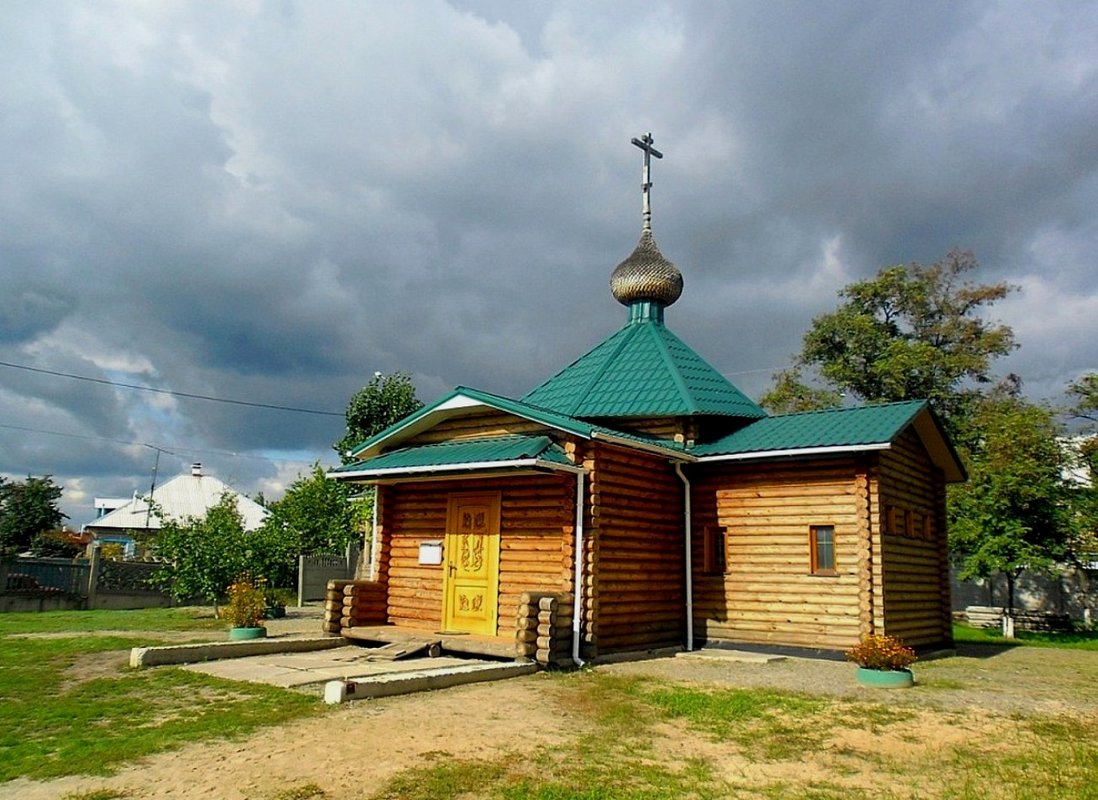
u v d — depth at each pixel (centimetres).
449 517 1493
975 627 2589
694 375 1741
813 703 967
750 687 1074
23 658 1255
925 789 649
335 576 2948
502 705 928
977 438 2850
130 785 614
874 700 997
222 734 766
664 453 1448
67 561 2481
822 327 3562
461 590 1445
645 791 627
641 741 783
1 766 661
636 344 1856
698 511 1552
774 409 3638
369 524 2909
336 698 911
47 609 2402
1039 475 2255
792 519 1450
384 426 3197
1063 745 786
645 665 1277
